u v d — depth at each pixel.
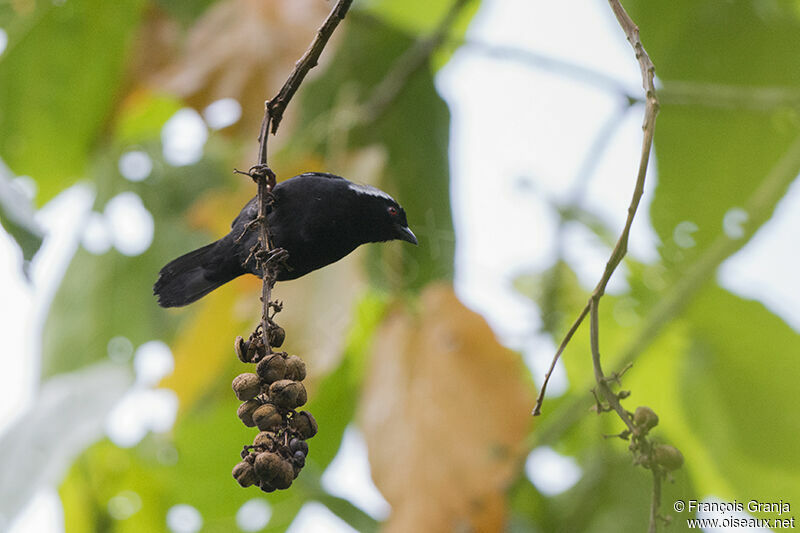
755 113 11.55
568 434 12.20
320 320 9.57
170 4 11.62
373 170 10.58
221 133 10.90
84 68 11.66
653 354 12.20
